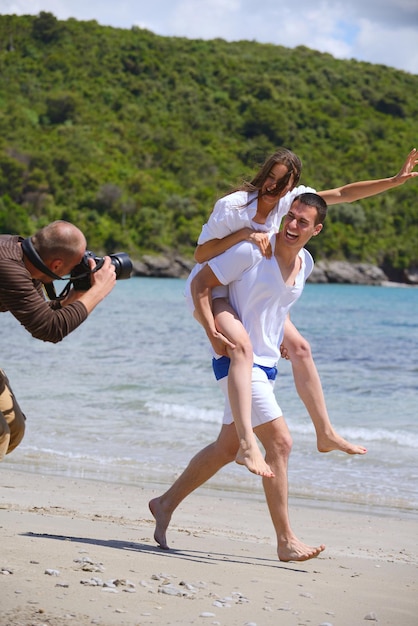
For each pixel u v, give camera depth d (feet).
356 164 416.26
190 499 22.68
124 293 194.39
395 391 46.78
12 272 10.82
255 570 13.73
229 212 14.16
